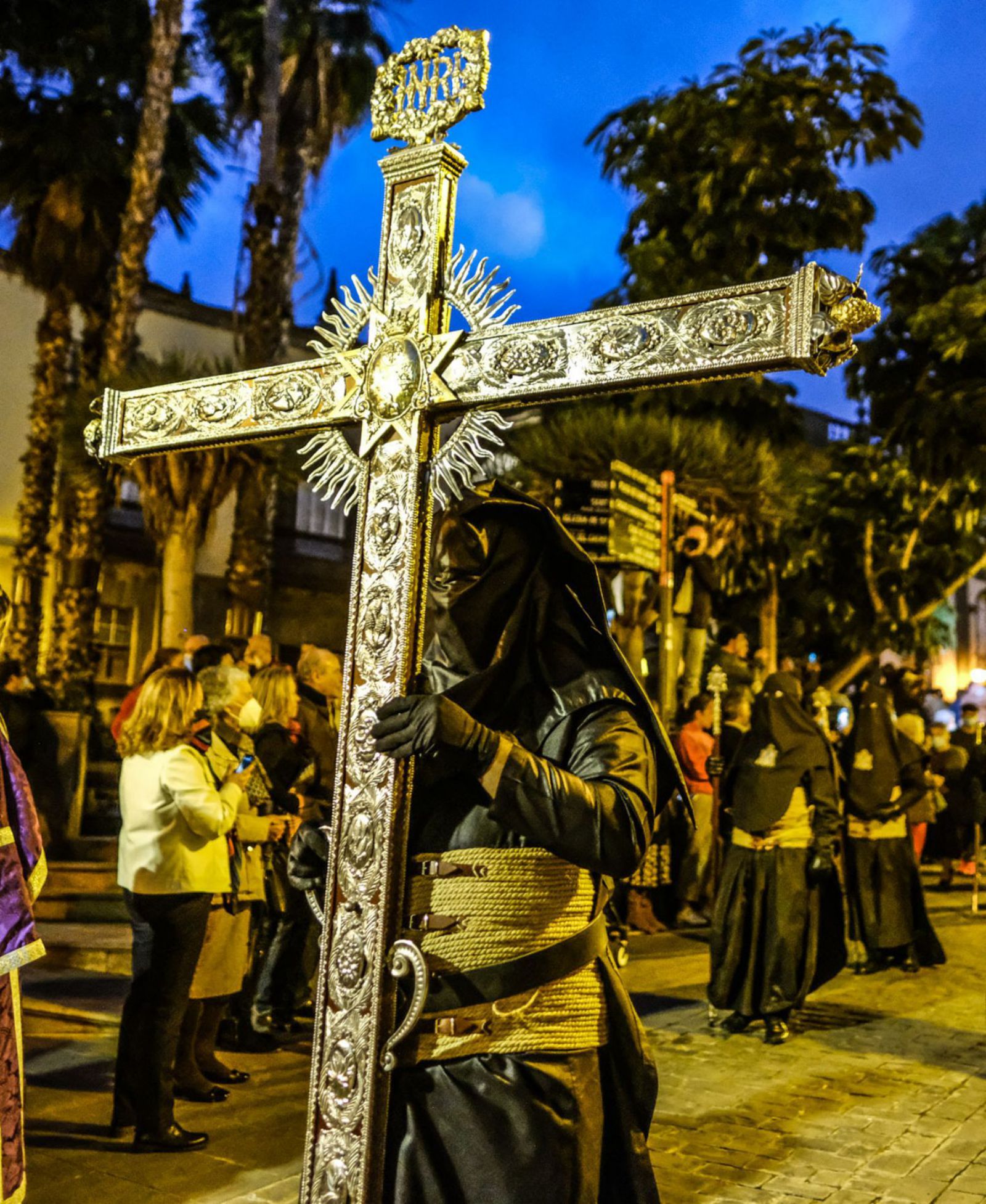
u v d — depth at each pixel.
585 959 2.27
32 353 19.41
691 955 8.83
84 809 10.46
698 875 9.97
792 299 1.89
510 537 2.36
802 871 6.38
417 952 2.09
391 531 2.28
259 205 16.28
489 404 2.22
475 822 2.24
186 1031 4.98
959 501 16.00
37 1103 4.93
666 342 2.02
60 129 16.61
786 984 6.22
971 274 16.55
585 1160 2.15
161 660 6.77
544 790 2.04
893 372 16.33
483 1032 2.15
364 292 2.46
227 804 4.39
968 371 15.33
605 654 2.38
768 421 16.22
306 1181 2.18
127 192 17.47
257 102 19.44
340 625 23.33
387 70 2.43
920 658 18.45
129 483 20.02
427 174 2.36
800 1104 5.17
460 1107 2.13
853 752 8.55
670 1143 4.62
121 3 17.28
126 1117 4.52
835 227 15.86
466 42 2.34
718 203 15.96
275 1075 5.43
